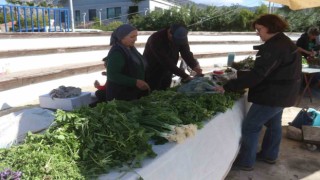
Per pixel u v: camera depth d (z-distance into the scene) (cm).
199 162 262
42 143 189
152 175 199
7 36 633
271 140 386
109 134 203
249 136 358
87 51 793
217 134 301
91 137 198
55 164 165
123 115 227
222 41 1409
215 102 324
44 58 671
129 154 198
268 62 306
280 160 408
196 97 331
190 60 454
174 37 390
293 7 607
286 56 309
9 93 504
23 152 174
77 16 3512
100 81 746
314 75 779
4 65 563
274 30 308
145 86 335
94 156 189
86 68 696
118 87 345
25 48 661
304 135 443
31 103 532
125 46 342
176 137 233
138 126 219
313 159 414
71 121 205
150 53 420
